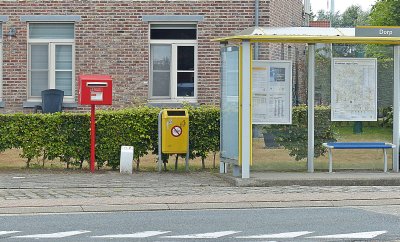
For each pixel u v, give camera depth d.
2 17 24.64
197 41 24.66
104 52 24.66
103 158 17.92
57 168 18.25
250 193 14.99
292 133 17.42
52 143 17.88
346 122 17.66
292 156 17.47
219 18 24.56
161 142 17.80
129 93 24.69
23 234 11.04
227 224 11.94
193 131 18.16
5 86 24.73
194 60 24.80
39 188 15.36
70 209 13.30
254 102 17.03
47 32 24.84
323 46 17.44
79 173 17.52
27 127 17.81
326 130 17.61
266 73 17.02
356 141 17.70
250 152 16.16
